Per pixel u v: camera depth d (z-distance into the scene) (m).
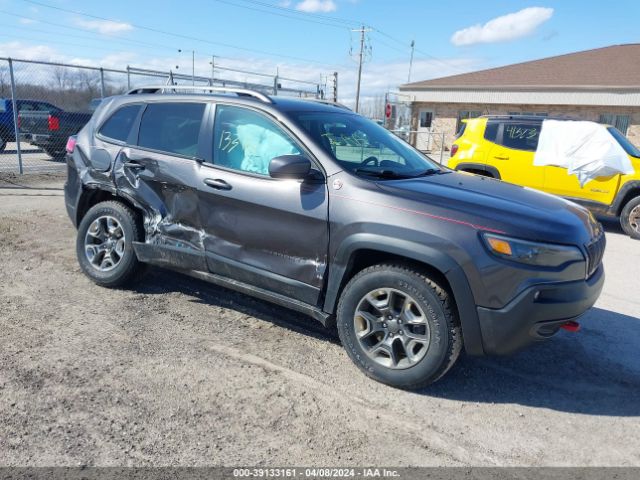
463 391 3.49
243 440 2.82
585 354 4.15
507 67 28.59
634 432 3.14
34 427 2.81
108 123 4.84
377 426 3.03
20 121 13.16
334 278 3.55
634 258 7.37
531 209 3.42
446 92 27.72
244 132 4.03
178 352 3.72
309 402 3.22
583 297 3.28
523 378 3.72
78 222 5.04
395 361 3.41
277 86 16.89
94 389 3.19
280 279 3.77
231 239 3.97
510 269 3.08
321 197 3.55
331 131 4.02
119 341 3.83
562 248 3.19
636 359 4.11
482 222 3.16
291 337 4.09
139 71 12.81
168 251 4.33
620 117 23.83
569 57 27.98
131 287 4.85
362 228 3.37
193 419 2.97
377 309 3.43
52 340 3.77
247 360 3.68
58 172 12.08
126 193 4.54
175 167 4.24
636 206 8.61
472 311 3.14
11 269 5.18
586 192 8.97
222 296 4.81
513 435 3.04
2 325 3.95
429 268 3.32
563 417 3.26
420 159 4.54
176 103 4.47
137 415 2.97
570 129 9.12
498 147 9.66
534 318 3.12
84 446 2.69
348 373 3.59
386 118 28.92
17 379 3.23
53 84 12.59
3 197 8.91
